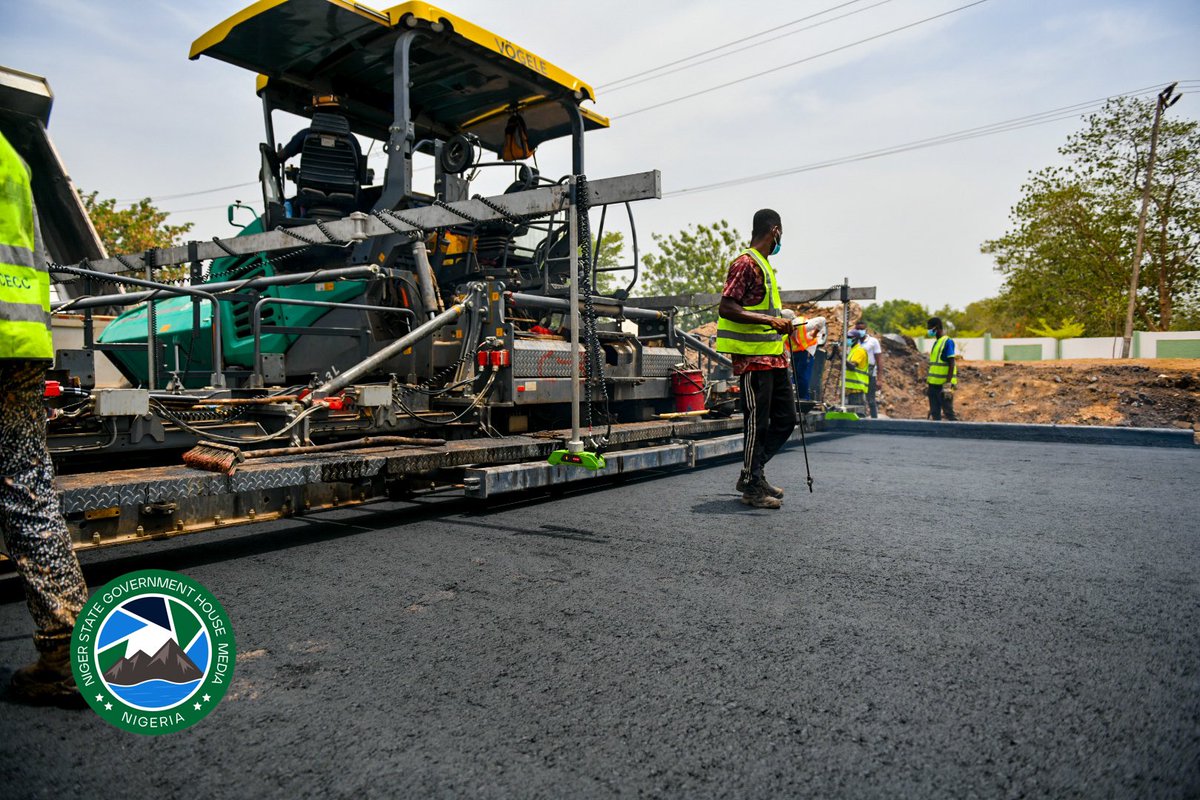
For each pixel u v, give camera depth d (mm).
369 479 4297
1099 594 2775
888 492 5051
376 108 6406
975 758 1605
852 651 2232
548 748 1677
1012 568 3133
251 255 6199
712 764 1599
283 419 4215
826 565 3186
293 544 3629
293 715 1854
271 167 5992
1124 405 13891
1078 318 32031
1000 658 2170
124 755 1673
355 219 4734
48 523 1897
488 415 5133
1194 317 30062
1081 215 30641
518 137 6832
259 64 5711
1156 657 2170
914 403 15930
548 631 2422
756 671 2090
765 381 4469
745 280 4410
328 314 5809
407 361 5469
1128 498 4805
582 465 4230
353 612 2617
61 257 10797
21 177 1829
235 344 6262
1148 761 1584
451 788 1516
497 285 5047
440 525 4047
